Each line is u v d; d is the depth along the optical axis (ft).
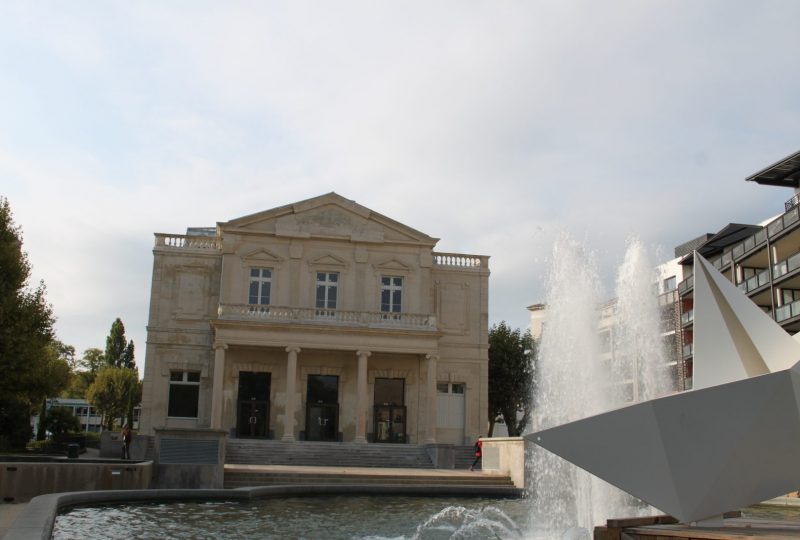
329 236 146.61
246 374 139.85
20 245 116.37
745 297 37.37
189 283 144.05
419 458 125.80
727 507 31.19
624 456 31.17
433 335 140.46
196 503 63.36
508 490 84.28
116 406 273.54
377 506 67.31
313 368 141.49
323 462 122.93
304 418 139.85
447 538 47.06
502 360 182.80
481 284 154.20
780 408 30.27
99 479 61.93
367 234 148.36
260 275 144.77
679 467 30.63
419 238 149.79
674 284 185.26
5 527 40.01
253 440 127.03
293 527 50.26
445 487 82.74
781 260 146.72
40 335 115.75
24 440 146.10
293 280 144.97
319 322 139.23
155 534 44.04
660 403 30.60
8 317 110.01
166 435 75.36
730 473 30.78
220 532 46.29
